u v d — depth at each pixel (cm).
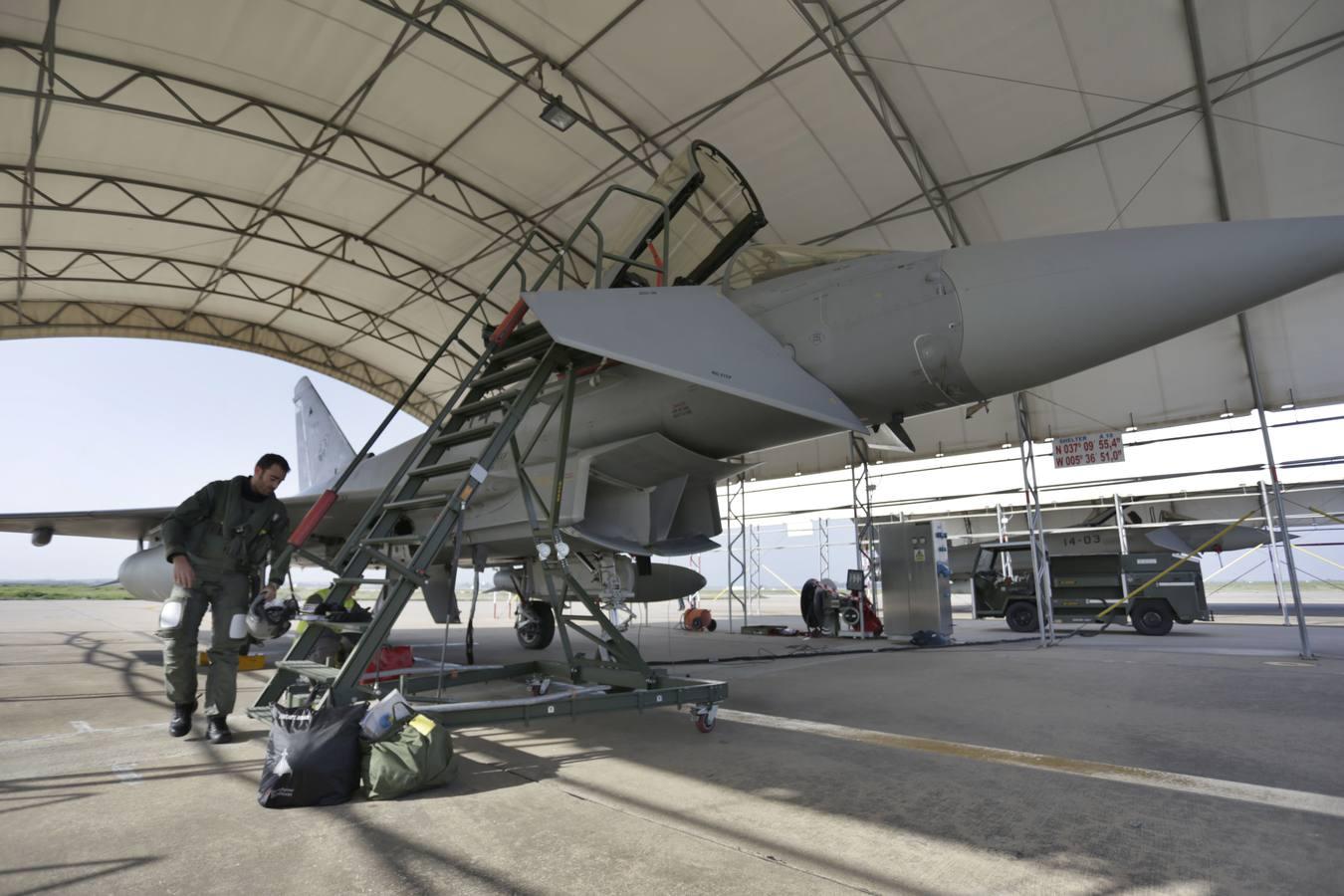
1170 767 338
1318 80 968
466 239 1722
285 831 250
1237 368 1495
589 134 1322
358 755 294
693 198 585
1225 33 943
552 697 371
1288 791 297
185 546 397
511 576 1045
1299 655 870
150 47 1143
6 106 1234
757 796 291
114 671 766
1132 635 1336
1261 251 377
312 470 1535
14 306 1930
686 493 626
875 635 1384
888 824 256
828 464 2202
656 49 1117
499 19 1098
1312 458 1875
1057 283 414
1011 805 278
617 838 243
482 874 214
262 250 1806
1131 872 214
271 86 1241
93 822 260
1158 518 2320
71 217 1595
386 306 2106
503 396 536
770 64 1095
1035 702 532
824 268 507
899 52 1025
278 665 414
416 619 2653
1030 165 1170
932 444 1992
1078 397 1717
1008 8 948
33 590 6475
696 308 460
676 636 1466
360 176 1501
